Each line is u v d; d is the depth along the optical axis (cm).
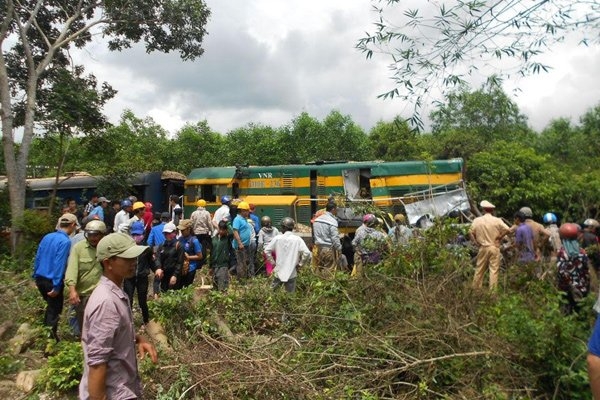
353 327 654
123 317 342
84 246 698
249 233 1149
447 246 847
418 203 1445
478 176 2072
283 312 755
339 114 3128
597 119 3472
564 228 701
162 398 527
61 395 614
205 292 814
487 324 586
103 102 1838
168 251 940
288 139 3094
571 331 491
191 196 1934
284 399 517
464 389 496
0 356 702
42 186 2416
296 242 863
